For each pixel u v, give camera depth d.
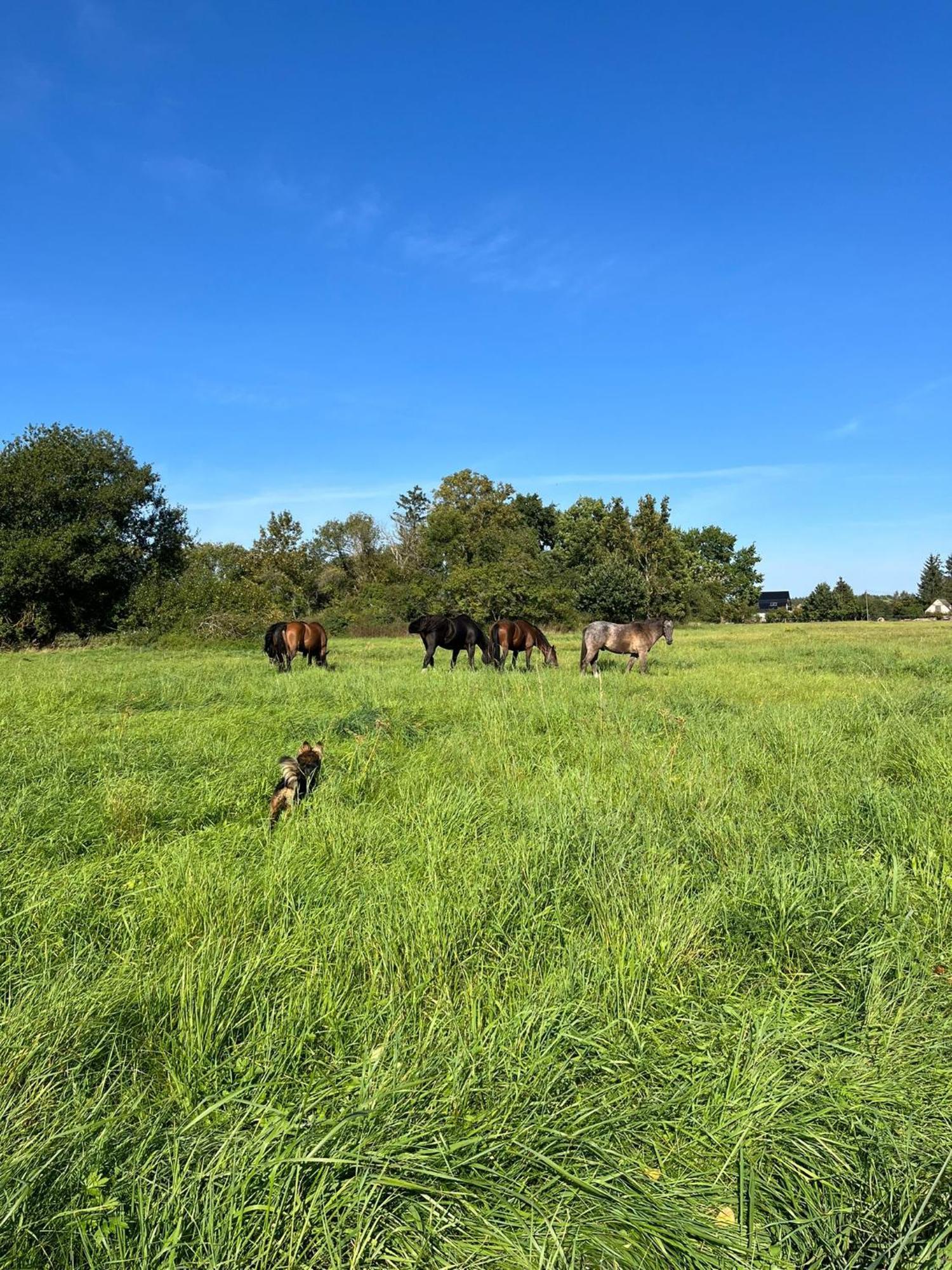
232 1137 2.20
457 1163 2.16
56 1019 2.71
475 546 58.44
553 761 6.50
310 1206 1.98
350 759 6.75
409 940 3.34
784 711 8.93
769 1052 2.71
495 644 16.33
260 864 4.34
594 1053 2.71
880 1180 2.20
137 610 34.47
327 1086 2.47
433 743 7.61
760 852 4.42
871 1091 2.51
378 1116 2.29
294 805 5.40
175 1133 2.25
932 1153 2.28
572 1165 2.21
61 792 5.57
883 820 4.79
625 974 3.10
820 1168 2.26
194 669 16.67
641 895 3.84
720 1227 2.06
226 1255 1.86
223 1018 2.79
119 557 34.69
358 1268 1.89
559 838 4.49
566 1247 1.97
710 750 7.01
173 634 32.38
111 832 4.86
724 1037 2.79
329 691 11.59
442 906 3.60
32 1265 1.82
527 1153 2.21
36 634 32.66
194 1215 1.95
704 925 3.56
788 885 3.83
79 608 34.34
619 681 13.30
